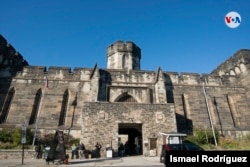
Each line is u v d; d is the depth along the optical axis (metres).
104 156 21.70
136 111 24.03
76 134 25.72
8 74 28.64
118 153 22.75
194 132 27.53
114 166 13.96
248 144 24.89
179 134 21.59
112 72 30.31
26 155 19.94
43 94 27.77
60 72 29.70
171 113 24.58
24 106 26.83
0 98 27.05
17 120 25.81
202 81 32.44
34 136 23.50
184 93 31.06
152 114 24.17
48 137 24.34
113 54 38.19
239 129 29.06
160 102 27.53
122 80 30.05
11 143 22.28
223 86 32.47
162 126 23.83
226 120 29.83
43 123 25.92
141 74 30.89
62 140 16.31
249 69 31.92
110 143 22.39
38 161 17.53
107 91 28.70
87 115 23.05
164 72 32.06
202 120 29.30
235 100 31.62
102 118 23.17
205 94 29.62
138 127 25.59
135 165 14.41
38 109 27.06
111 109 23.70
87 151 20.92
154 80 30.69
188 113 29.69
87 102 23.59
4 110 26.50
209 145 24.39
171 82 31.50
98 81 27.53
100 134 22.55
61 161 16.02
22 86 28.11
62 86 28.80
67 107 27.58
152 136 23.22
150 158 19.92
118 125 23.48
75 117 26.94
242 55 33.03
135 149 27.86
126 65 36.81
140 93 29.31
